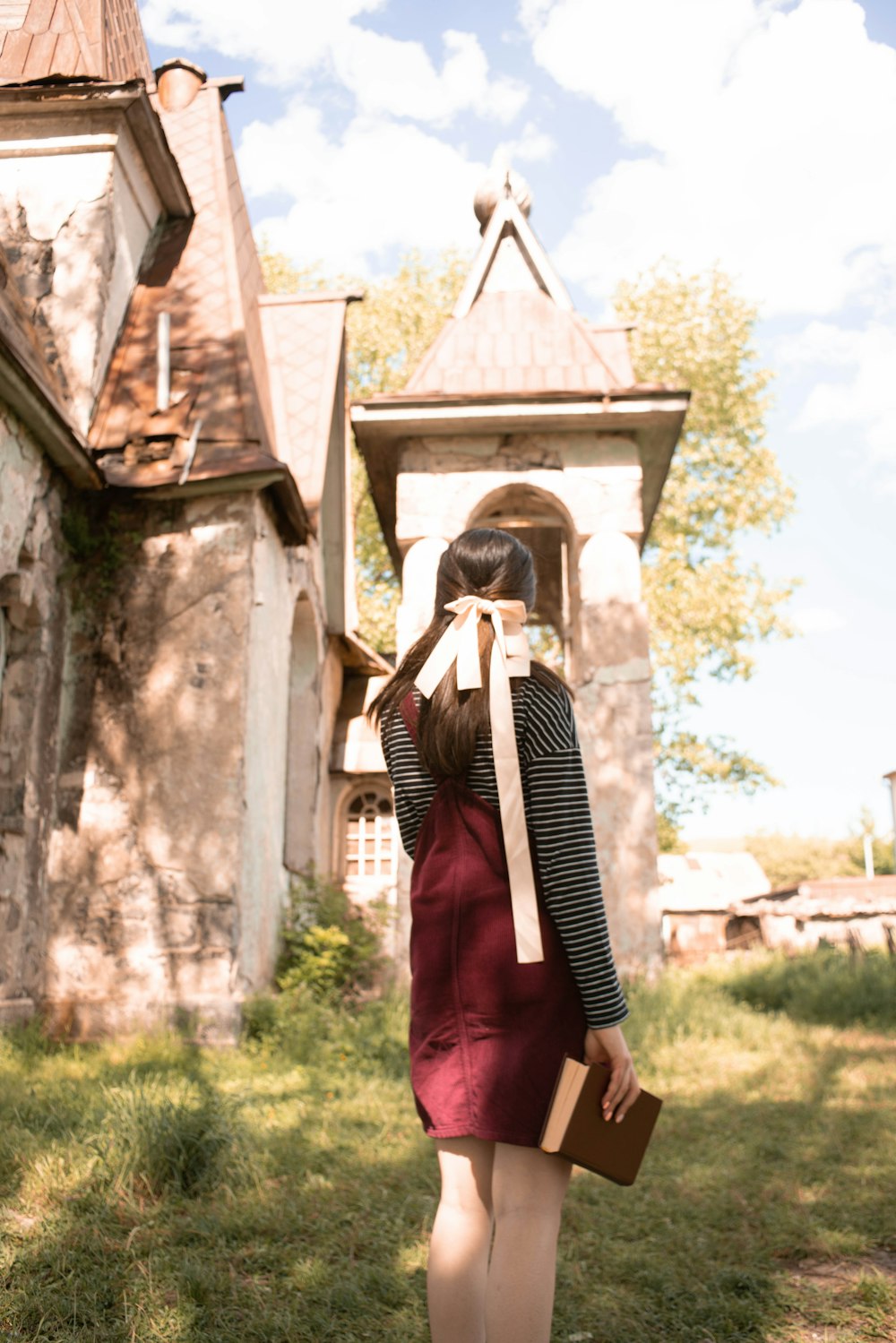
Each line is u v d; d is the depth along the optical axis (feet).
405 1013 25.64
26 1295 8.15
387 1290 8.72
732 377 75.72
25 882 23.86
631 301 77.20
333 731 46.52
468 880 5.87
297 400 38.65
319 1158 12.76
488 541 6.51
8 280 25.64
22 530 23.73
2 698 24.16
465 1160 5.74
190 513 27.25
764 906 66.90
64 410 24.49
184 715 25.95
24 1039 21.54
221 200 34.76
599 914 5.69
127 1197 10.60
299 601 37.83
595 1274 9.34
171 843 25.23
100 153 29.50
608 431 36.99
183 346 30.07
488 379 37.47
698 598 70.38
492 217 41.50
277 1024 23.62
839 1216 10.72
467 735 5.89
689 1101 17.10
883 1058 21.65
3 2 31.91
